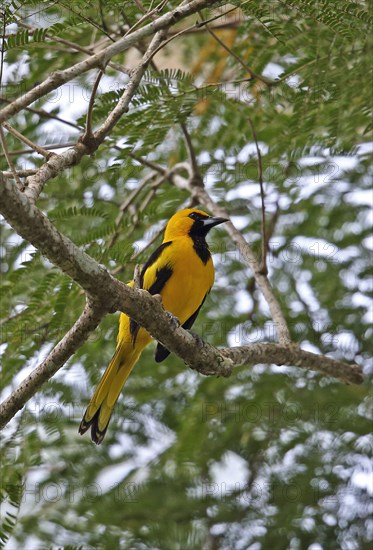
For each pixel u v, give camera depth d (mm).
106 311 7719
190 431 13188
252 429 13414
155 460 13539
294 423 13383
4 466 11070
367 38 10023
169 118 10625
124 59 12523
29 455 11430
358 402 13312
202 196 12539
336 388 13414
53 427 12367
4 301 11039
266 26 9391
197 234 11438
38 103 12273
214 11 11578
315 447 13195
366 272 13961
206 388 13500
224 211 12242
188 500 12969
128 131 10570
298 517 12445
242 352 9391
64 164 7652
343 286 13977
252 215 14172
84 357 13008
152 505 12922
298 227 14203
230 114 12469
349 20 9359
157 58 13359
